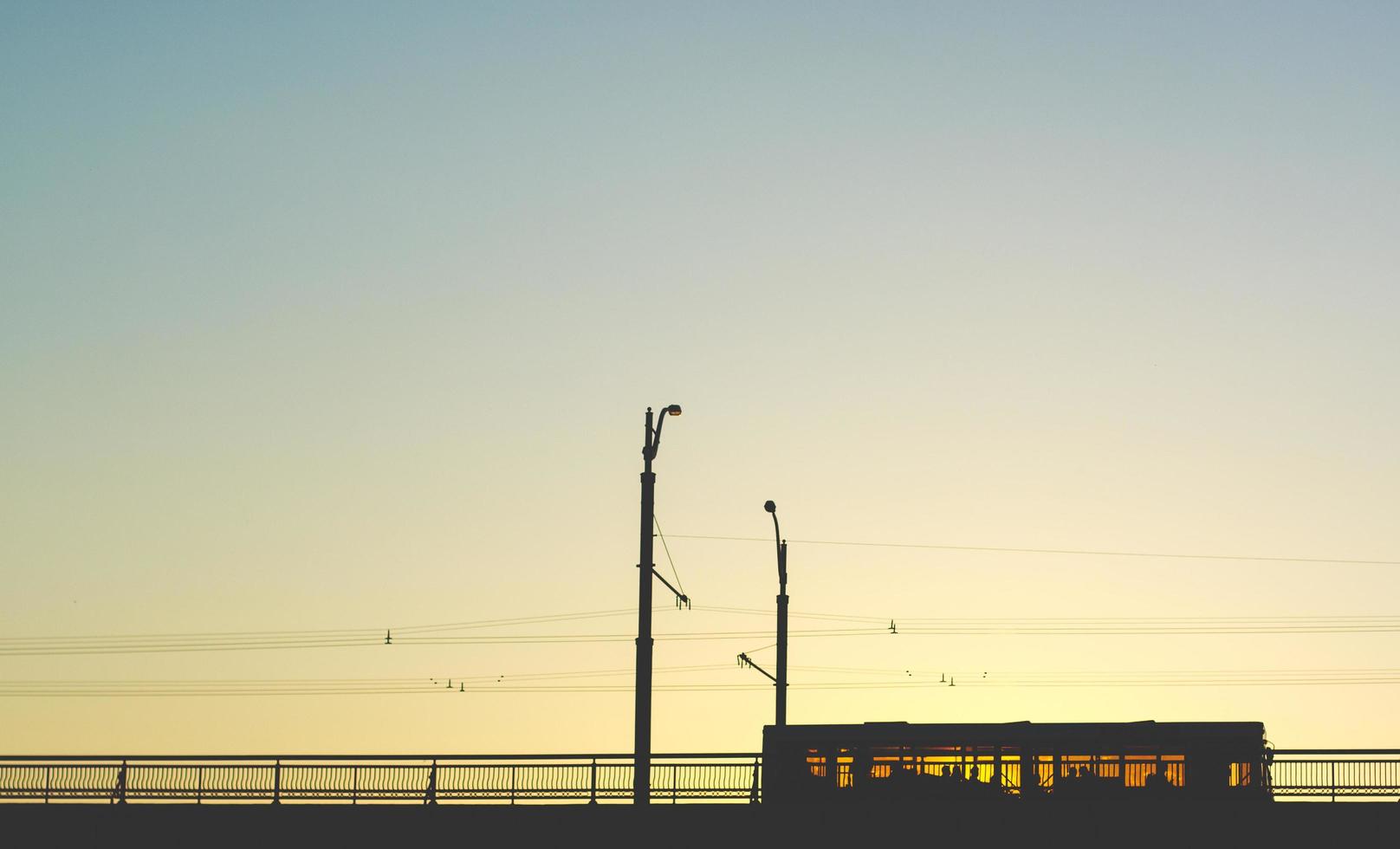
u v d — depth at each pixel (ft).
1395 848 117.70
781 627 157.07
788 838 120.67
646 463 125.80
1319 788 125.70
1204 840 119.96
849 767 133.08
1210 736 129.90
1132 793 129.08
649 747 121.70
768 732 134.00
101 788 126.00
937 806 121.60
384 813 122.11
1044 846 121.19
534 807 121.39
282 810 122.72
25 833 123.65
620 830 120.57
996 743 132.46
